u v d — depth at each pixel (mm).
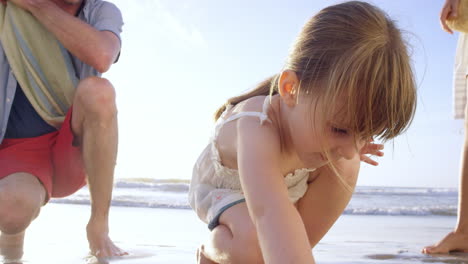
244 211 1743
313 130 1372
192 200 2062
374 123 1303
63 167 2449
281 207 1271
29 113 2480
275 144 1473
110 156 2318
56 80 2488
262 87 1937
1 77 2402
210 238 1799
